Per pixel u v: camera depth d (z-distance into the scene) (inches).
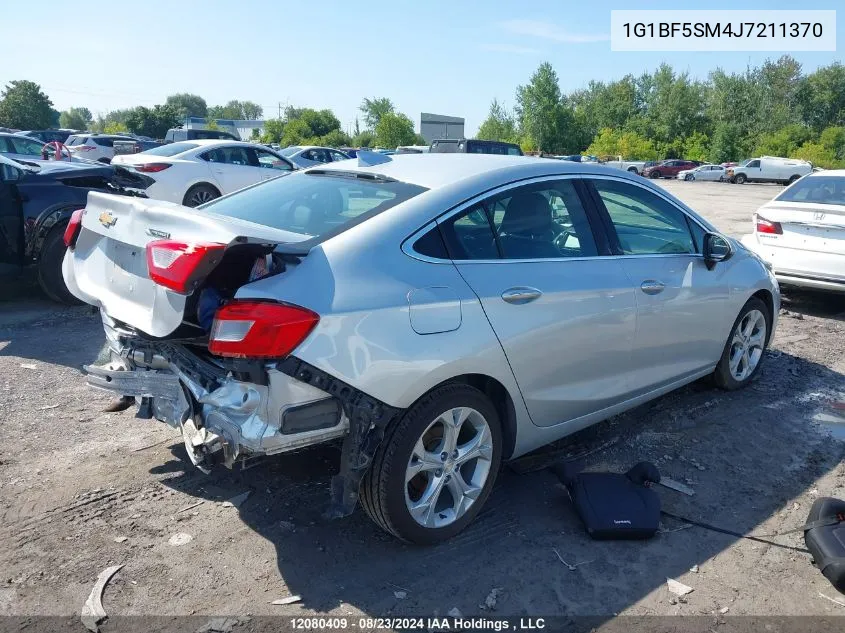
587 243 147.8
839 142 2847.0
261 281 107.2
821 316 304.7
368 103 3240.7
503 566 119.0
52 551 119.3
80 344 232.7
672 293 161.6
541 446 151.8
